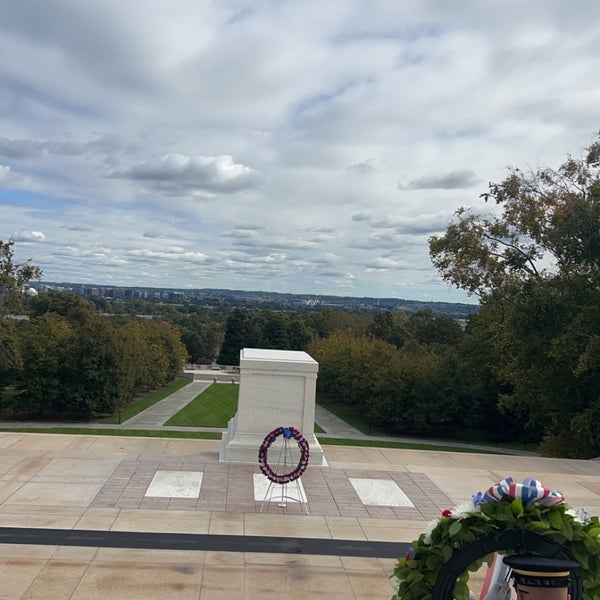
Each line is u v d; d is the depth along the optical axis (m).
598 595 3.27
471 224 25.97
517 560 2.95
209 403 49.28
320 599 6.55
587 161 23.25
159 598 6.35
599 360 19.19
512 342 23.89
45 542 7.56
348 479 11.10
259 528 8.45
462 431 44.06
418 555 3.49
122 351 42.09
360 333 81.19
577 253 22.27
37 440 12.66
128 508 8.89
